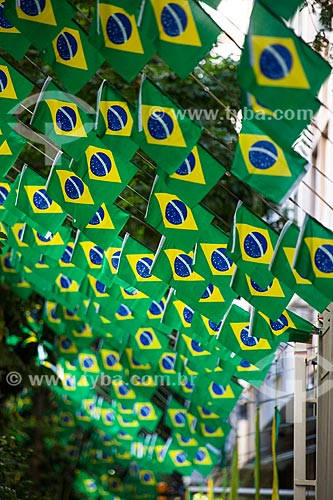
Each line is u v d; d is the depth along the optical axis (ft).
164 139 30.63
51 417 71.92
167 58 27.99
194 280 34.81
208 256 33.86
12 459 47.57
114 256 39.37
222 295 34.88
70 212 35.27
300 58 25.20
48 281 49.06
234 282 32.48
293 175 27.22
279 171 27.27
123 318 44.65
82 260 39.47
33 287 55.06
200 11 27.94
